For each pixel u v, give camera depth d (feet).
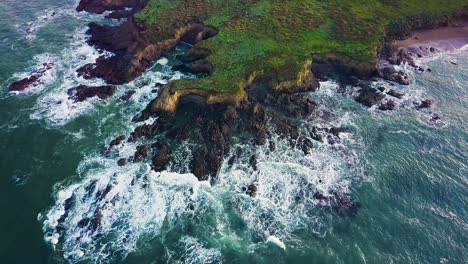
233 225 135.95
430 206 144.05
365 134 174.19
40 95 191.01
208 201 143.54
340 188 149.79
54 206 139.95
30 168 153.79
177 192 146.41
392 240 132.26
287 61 201.26
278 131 171.32
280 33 223.92
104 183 148.36
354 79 200.85
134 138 167.63
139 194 145.38
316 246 129.90
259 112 176.96
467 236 133.69
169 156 158.92
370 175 155.22
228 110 174.50
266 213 140.15
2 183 147.54
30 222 134.72
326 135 172.24
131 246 128.77
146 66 209.05
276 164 158.10
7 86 196.24
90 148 163.43
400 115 184.75
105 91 191.83
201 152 159.84
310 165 158.51
